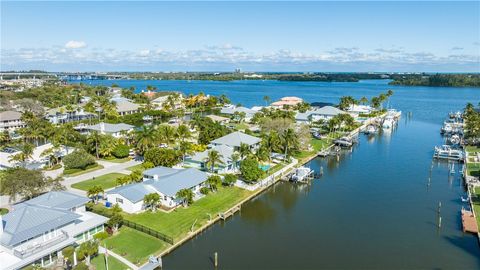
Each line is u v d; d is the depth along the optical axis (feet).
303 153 452.76
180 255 215.10
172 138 430.61
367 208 290.76
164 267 201.46
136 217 253.65
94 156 405.59
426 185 344.69
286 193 325.01
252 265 205.46
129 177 296.51
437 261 211.61
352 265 206.90
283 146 415.03
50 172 350.02
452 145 504.84
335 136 549.54
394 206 294.46
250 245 228.84
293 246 228.63
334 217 273.13
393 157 448.65
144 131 404.98
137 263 196.54
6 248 185.98
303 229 252.83
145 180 298.76
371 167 406.00
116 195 266.57
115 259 199.72
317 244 231.50
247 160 330.95
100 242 216.54
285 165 395.14
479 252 221.25
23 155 345.92
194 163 370.12
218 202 287.07
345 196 317.42
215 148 386.11
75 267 174.29
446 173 382.42
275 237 240.32
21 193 252.83
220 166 353.51
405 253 220.43
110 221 227.40
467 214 269.03
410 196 316.40
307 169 369.09
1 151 398.01
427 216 273.95
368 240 236.43
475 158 424.46
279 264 207.31
